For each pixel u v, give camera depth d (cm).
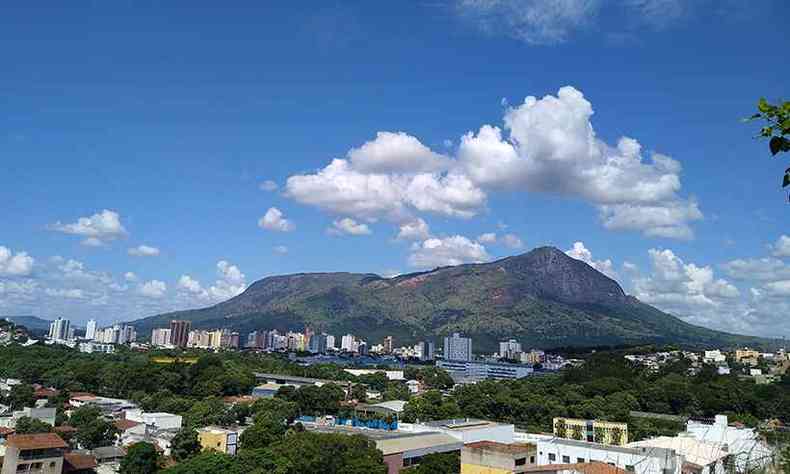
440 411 14400
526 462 6806
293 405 13788
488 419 14788
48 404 14300
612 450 6719
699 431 8644
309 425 12481
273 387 18100
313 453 8125
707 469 6397
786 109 970
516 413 14688
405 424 12088
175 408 14350
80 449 10819
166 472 8106
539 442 7225
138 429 11644
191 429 10425
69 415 13175
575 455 6875
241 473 7844
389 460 8800
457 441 9994
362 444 8525
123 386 16912
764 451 2180
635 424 12188
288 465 7975
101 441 11206
